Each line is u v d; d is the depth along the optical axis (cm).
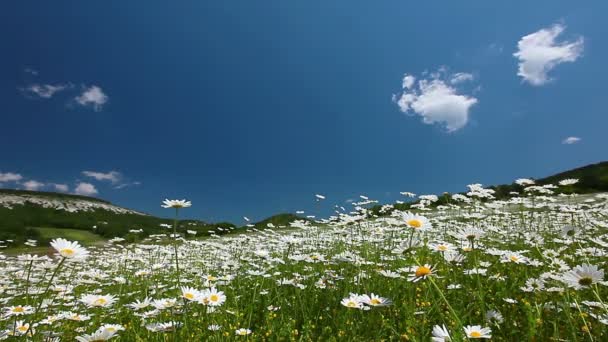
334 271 739
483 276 610
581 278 304
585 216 1220
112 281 1159
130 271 1350
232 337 475
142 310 590
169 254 1415
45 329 553
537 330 401
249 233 1897
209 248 1412
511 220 1437
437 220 1281
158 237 1845
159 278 1078
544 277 493
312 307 573
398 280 607
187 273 1138
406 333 419
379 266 752
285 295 665
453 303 508
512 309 484
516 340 395
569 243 862
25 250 2306
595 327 379
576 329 384
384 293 595
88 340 361
